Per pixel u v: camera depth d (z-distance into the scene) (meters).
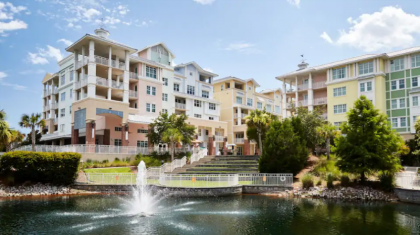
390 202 21.84
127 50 45.75
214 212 18.45
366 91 46.00
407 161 37.44
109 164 34.88
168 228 14.85
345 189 24.25
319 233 14.06
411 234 13.86
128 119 43.66
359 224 15.57
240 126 64.06
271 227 15.07
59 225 15.38
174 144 41.81
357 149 24.47
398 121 44.53
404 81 44.56
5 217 17.11
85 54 47.09
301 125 34.88
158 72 52.09
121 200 22.97
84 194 26.16
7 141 28.83
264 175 26.88
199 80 64.50
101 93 46.50
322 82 52.78
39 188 26.47
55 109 57.12
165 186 25.48
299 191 25.36
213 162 38.28
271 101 80.56
